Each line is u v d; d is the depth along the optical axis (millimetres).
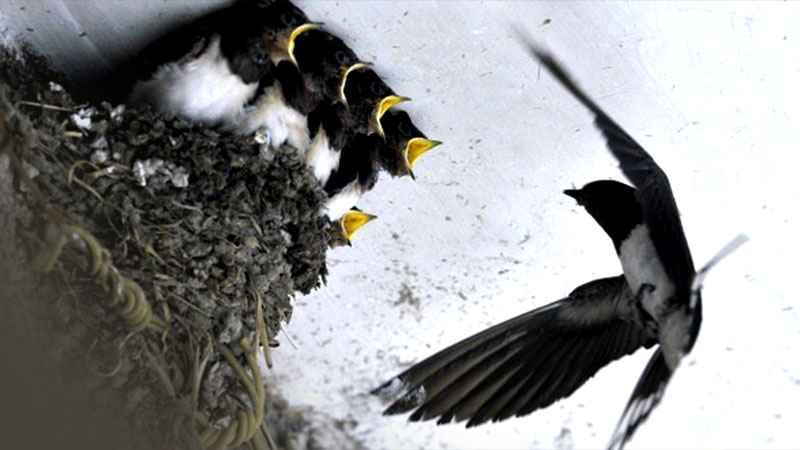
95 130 7551
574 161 8602
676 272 6109
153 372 7000
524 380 6902
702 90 8172
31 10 7930
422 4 7973
